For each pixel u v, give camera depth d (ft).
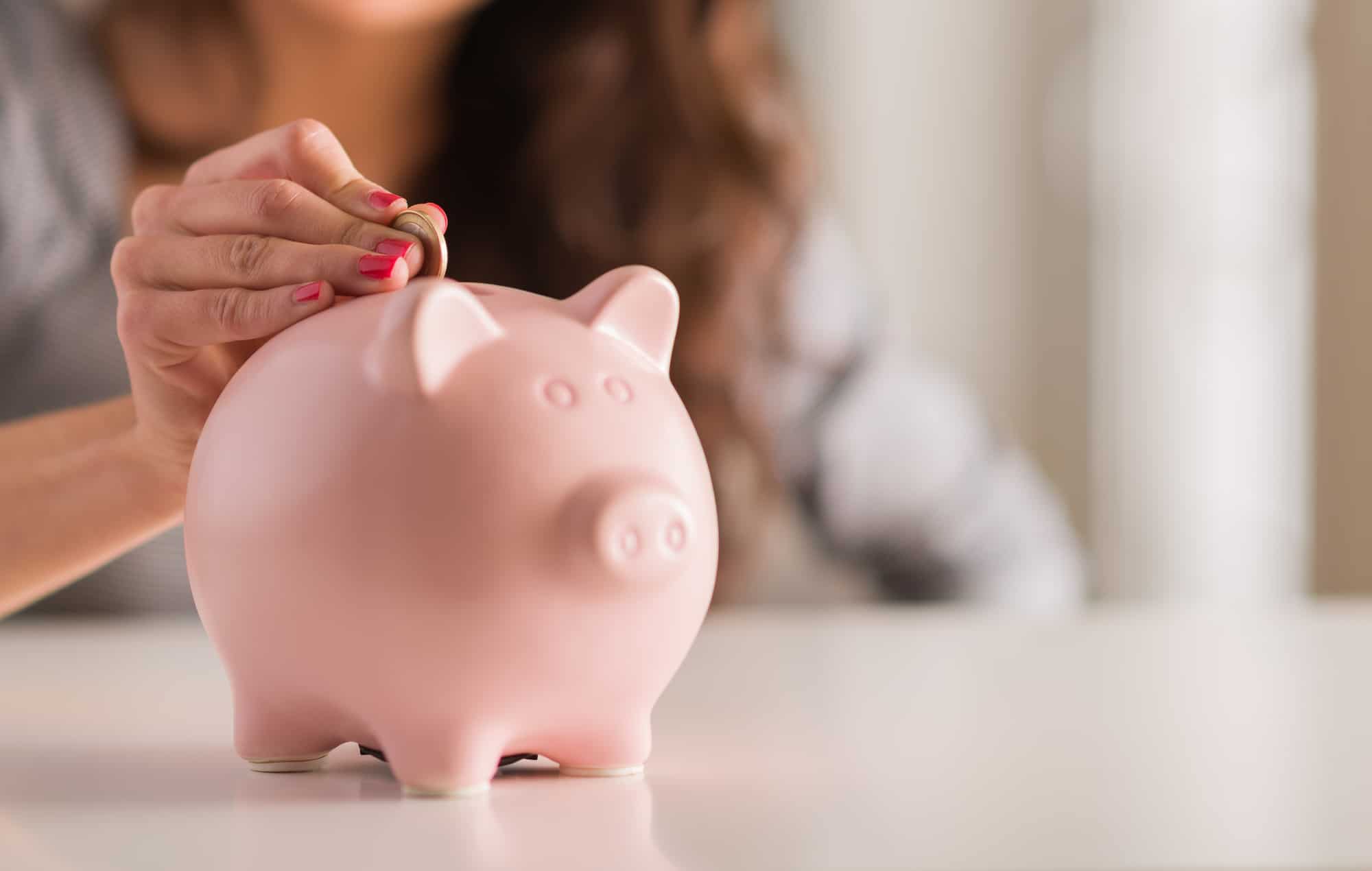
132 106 5.61
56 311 5.24
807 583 7.80
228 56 5.59
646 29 5.74
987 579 6.31
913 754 1.92
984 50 8.38
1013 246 8.45
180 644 3.88
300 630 1.67
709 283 5.83
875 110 8.33
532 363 1.73
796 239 6.20
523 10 5.67
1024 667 3.12
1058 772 1.75
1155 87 8.32
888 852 1.28
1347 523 7.62
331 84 5.65
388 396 1.66
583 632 1.67
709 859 1.26
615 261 5.83
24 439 2.64
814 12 8.25
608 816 1.50
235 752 2.03
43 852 1.33
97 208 5.42
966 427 6.67
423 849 1.33
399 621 1.62
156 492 2.41
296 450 1.67
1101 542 8.43
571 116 5.71
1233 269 8.15
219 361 2.15
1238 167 8.11
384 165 5.87
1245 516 8.11
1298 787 1.63
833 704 2.50
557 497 1.64
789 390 6.20
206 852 1.32
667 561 1.68
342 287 1.84
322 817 1.52
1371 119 7.49
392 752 1.68
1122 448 8.43
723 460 5.94
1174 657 3.29
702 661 3.29
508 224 5.91
